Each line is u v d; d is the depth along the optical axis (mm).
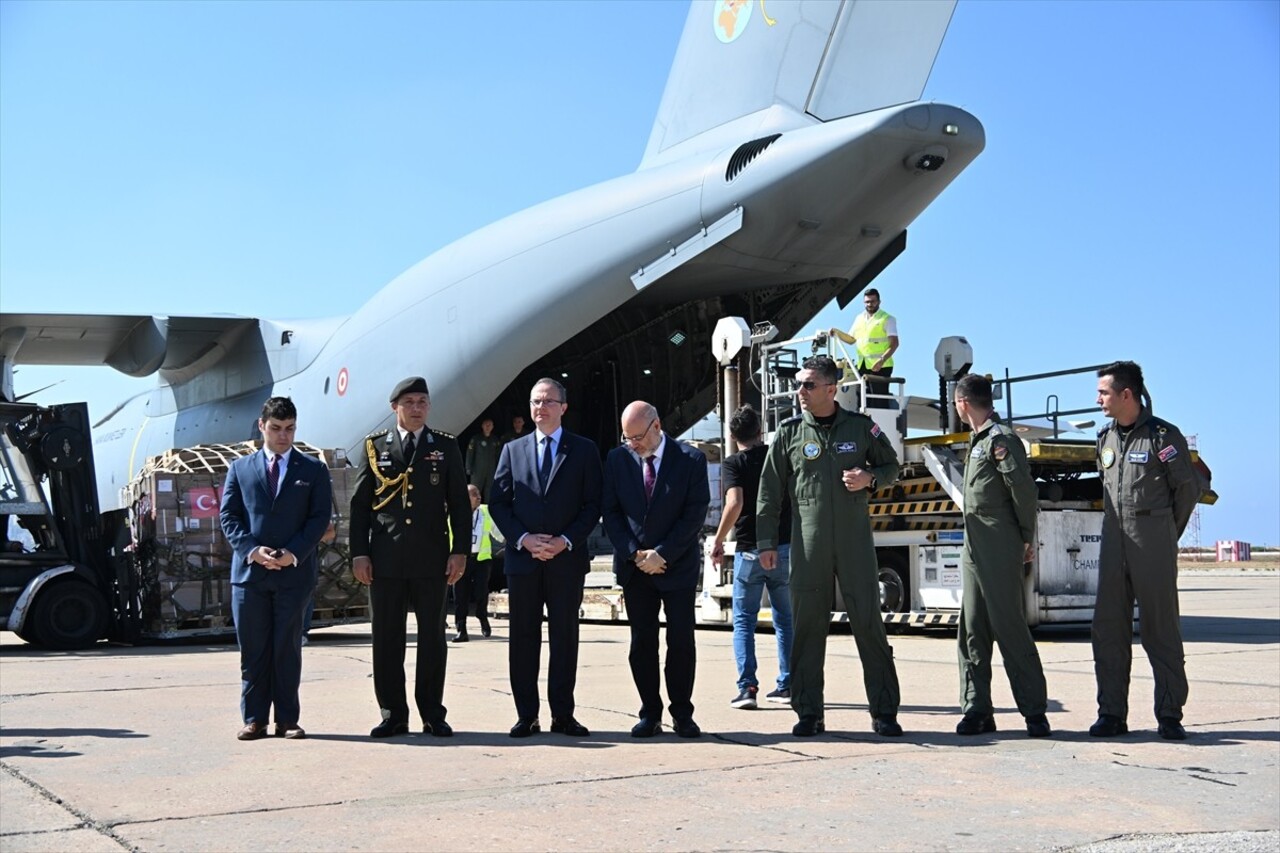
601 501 5125
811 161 11195
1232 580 28047
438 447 5156
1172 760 4363
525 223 13734
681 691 4992
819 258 12484
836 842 3160
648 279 12484
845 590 5012
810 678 5031
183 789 3865
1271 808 3566
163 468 11070
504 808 3561
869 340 10992
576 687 6762
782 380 10883
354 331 15844
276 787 3895
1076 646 9078
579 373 15977
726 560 11102
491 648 9625
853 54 11641
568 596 5070
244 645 5027
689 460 5082
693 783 3934
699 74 13070
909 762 4316
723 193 11789
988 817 3441
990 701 5066
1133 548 4934
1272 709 5645
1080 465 9828
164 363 19547
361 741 4898
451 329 14062
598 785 3906
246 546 5016
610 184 13195
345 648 9641
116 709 5859
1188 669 7387
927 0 11125
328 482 5199
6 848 3098
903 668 7527
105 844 3137
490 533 10766
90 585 10109
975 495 5090
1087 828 3314
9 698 6316
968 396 5207
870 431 5062
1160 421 4969
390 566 5027
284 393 17453
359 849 3088
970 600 5074
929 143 10930
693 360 14781
